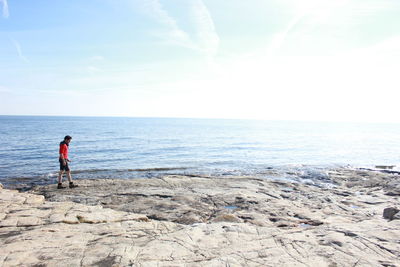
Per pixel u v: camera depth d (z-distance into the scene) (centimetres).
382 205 1034
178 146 3766
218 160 2598
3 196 988
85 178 1722
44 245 541
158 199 1111
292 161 2639
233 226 685
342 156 3064
